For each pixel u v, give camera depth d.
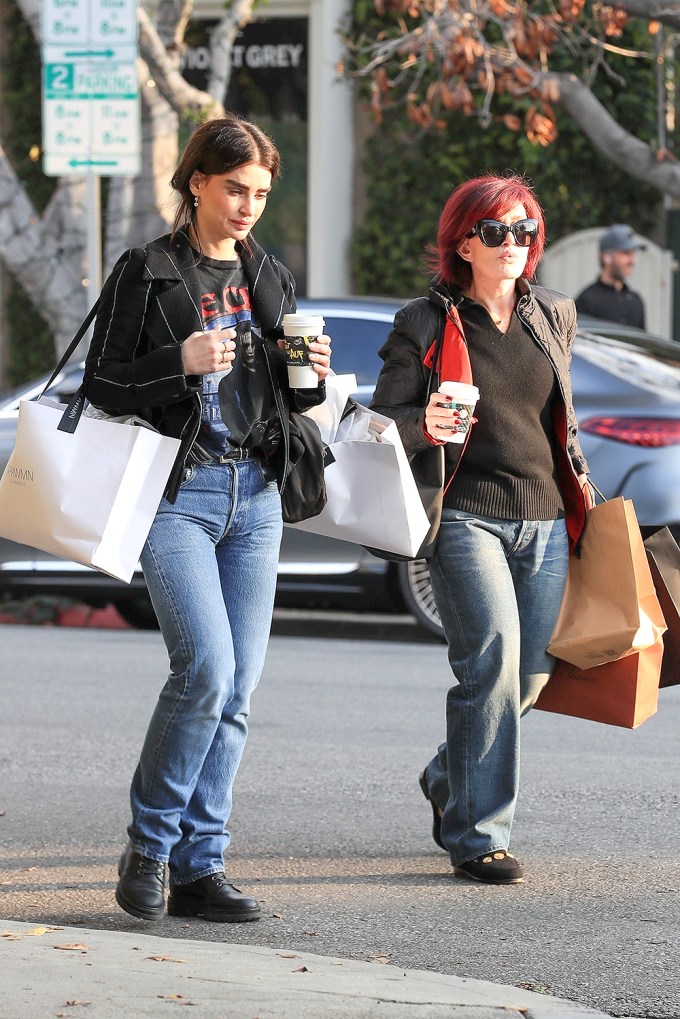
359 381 25.56
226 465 12.30
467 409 12.96
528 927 12.80
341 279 42.53
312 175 42.00
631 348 25.62
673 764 18.20
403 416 13.27
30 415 12.06
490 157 41.31
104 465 11.94
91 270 28.30
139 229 33.56
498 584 13.61
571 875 14.22
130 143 27.62
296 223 42.62
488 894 13.69
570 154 40.84
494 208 13.38
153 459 12.02
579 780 17.53
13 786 17.58
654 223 41.34
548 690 14.31
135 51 27.41
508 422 13.55
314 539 26.12
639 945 12.34
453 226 13.55
